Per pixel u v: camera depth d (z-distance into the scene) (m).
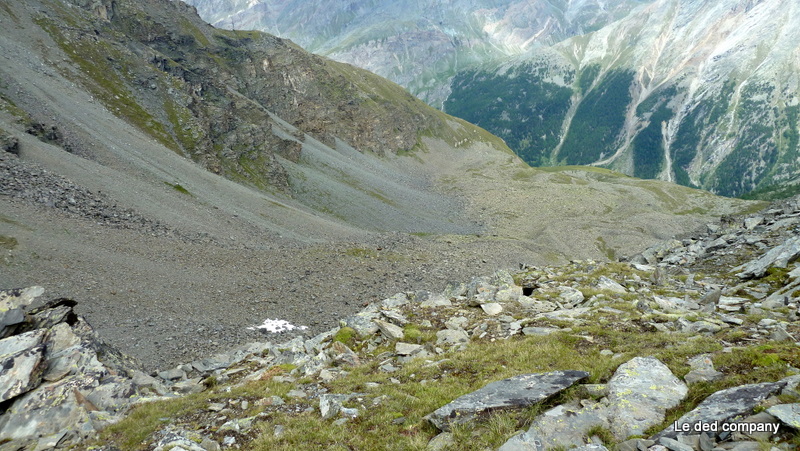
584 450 8.98
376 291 54.31
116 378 18.14
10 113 68.06
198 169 94.81
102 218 52.94
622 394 11.18
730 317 18.22
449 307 27.81
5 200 45.50
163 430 13.70
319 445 11.82
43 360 17.06
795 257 28.73
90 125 83.56
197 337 34.28
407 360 19.53
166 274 45.03
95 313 33.75
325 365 20.03
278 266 57.25
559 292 29.67
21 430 14.12
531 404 11.46
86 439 13.99
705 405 9.75
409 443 11.16
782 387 9.68
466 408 11.74
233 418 14.38
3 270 34.31
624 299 26.45
